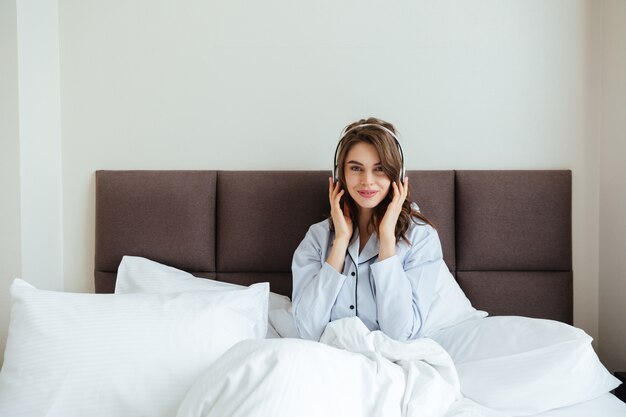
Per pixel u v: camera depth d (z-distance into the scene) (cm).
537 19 206
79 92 209
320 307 168
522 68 207
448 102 208
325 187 200
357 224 183
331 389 115
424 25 207
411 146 209
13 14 185
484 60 207
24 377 130
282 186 199
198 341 141
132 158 210
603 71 204
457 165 208
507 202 198
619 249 195
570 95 207
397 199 170
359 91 209
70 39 208
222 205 201
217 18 208
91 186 210
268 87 209
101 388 129
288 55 209
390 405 121
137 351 135
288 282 200
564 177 199
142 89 209
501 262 199
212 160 210
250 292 165
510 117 208
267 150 210
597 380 145
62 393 127
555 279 198
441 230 199
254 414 106
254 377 112
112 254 199
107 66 208
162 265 194
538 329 155
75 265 211
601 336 207
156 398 130
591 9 205
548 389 138
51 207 204
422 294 169
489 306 198
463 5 207
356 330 147
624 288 192
